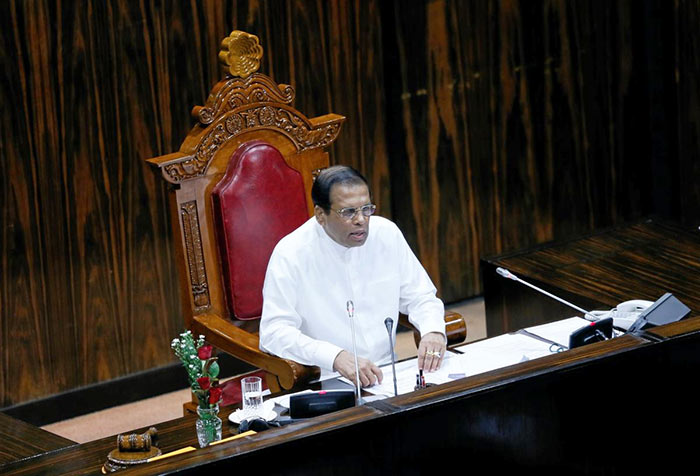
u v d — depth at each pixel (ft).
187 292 37.83
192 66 50.55
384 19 54.70
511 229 60.23
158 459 23.29
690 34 59.77
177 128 50.83
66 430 49.29
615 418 27.02
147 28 49.26
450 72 56.80
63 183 48.93
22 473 26.84
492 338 34.65
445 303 59.88
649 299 38.93
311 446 23.63
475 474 25.66
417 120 56.65
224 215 37.76
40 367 49.83
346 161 55.31
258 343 35.76
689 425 27.94
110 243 50.42
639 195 62.54
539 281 41.09
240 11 51.08
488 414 25.48
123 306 51.24
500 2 57.16
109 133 49.42
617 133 61.26
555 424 26.37
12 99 47.24
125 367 51.78
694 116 60.90
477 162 58.54
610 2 59.47
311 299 35.65
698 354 27.58
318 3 52.85
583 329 30.71
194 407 36.17
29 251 48.75
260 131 38.70
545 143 59.88
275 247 36.24
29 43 47.11
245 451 23.06
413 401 24.77
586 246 44.62
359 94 54.85
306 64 53.16
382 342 36.50
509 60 58.03
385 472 24.57
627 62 60.49
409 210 57.62
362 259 35.91
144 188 50.65
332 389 32.30
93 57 48.42
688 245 44.29
